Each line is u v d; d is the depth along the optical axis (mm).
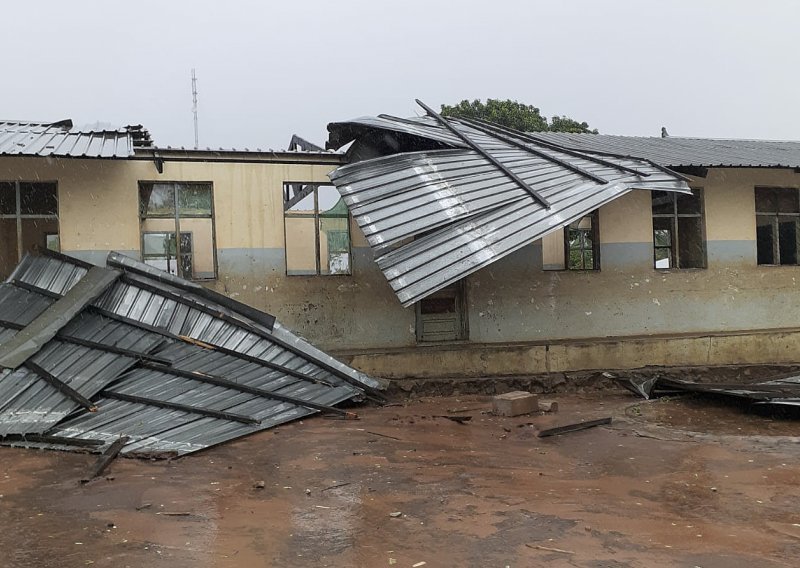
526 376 11781
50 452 7324
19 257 11156
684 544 4633
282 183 11953
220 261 11680
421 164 11336
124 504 5543
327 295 12070
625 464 6953
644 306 13430
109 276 10312
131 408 8461
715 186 13945
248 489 6008
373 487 6086
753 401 9594
